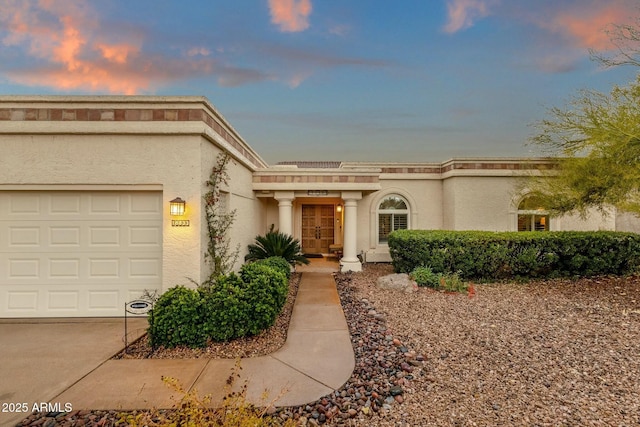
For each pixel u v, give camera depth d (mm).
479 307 6387
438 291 7699
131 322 5633
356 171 10758
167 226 5766
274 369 3832
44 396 3244
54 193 5875
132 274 5906
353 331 5188
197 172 5793
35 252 5859
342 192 10922
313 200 14523
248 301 4797
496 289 7887
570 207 8672
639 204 7848
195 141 5797
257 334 4867
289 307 6645
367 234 13055
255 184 10461
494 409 3023
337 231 14914
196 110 5723
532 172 10875
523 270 8711
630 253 8727
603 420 2822
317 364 3973
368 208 13039
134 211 5918
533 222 11953
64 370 3816
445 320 5641
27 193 5855
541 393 3293
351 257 11016
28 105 5645
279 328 5324
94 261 5895
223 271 6547
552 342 4613
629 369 3768
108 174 5758
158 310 4555
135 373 3729
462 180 11867
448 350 4398
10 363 4012
